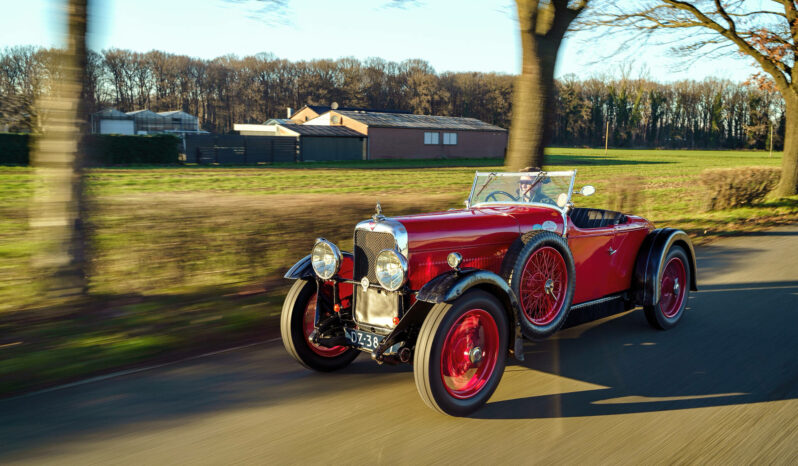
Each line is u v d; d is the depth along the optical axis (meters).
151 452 3.26
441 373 3.66
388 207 7.58
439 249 4.19
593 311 5.29
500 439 3.45
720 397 4.06
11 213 13.98
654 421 3.68
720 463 3.12
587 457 3.21
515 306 4.00
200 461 3.16
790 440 3.38
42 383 4.25
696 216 14.91
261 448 3.32
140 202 8.12
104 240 6.58
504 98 100.81
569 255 4.67
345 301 4.72
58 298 6.02
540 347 5.31
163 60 93.19
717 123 100.88
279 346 5.27
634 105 98.62
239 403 3.99
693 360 4.87
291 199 8.20
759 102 89.19
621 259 5.57
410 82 102.62
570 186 5.09
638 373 4.59
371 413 3.85
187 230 6.83
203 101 99.56
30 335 5.21
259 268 7.12
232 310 6.16
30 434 3.46
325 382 4.44
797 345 5.23
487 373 3.98
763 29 17.50
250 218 7.08
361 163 45.16
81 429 3.54
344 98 103.94
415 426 3.64
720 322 6.04
